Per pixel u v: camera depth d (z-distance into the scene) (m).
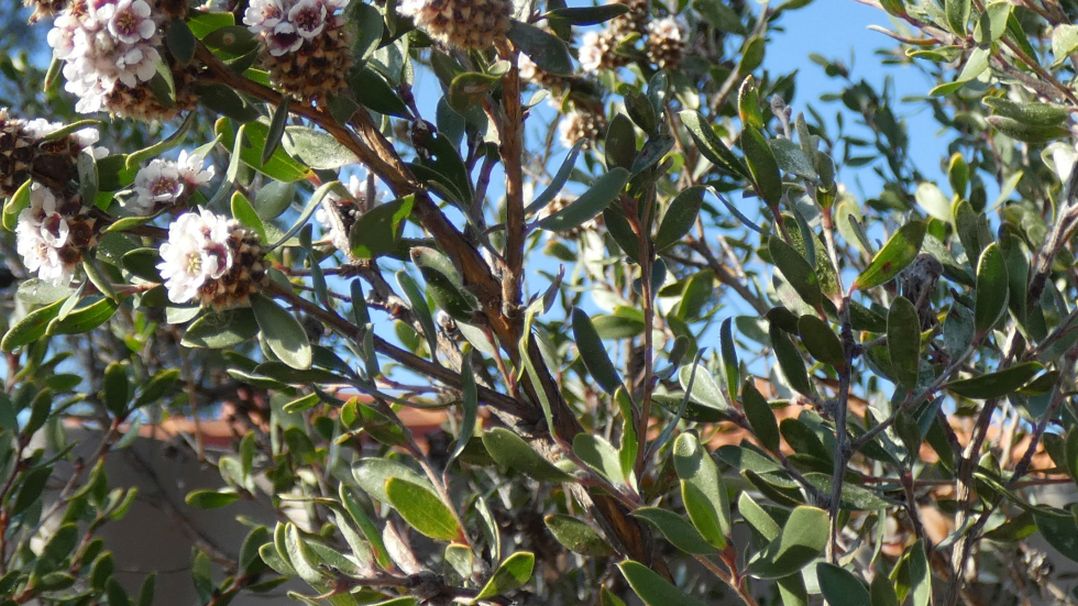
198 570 0.74
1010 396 0.58
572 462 0.50
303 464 0.79
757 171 0.51
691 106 0.77
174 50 0.46
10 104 0.99
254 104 0.53
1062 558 0.83
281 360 0.48
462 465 0.69
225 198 0.59
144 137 0.97
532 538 0.75
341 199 0.55
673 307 0.72
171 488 0.94
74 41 0.46
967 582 0.69
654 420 0.78
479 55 0.52
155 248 0.51
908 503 0.52
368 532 0.48
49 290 0.51
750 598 0.45
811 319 0.50
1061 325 0.52
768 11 0.83
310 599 0.48
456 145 0.53
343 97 0.48
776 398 0.66
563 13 0.51
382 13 0.50
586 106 0.79
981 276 0.50
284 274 0.54
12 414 0.73
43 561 0.72
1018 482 0.55
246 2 0.49
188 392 0.88
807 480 0.54
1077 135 0.54
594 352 0.50
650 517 0.45
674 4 0.83
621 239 0.52
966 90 0.69
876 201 0.77
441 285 0.50
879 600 0.46
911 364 0.49
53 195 0.49
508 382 0.50
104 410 0.90
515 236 0.49
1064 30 0.55
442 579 0.47
